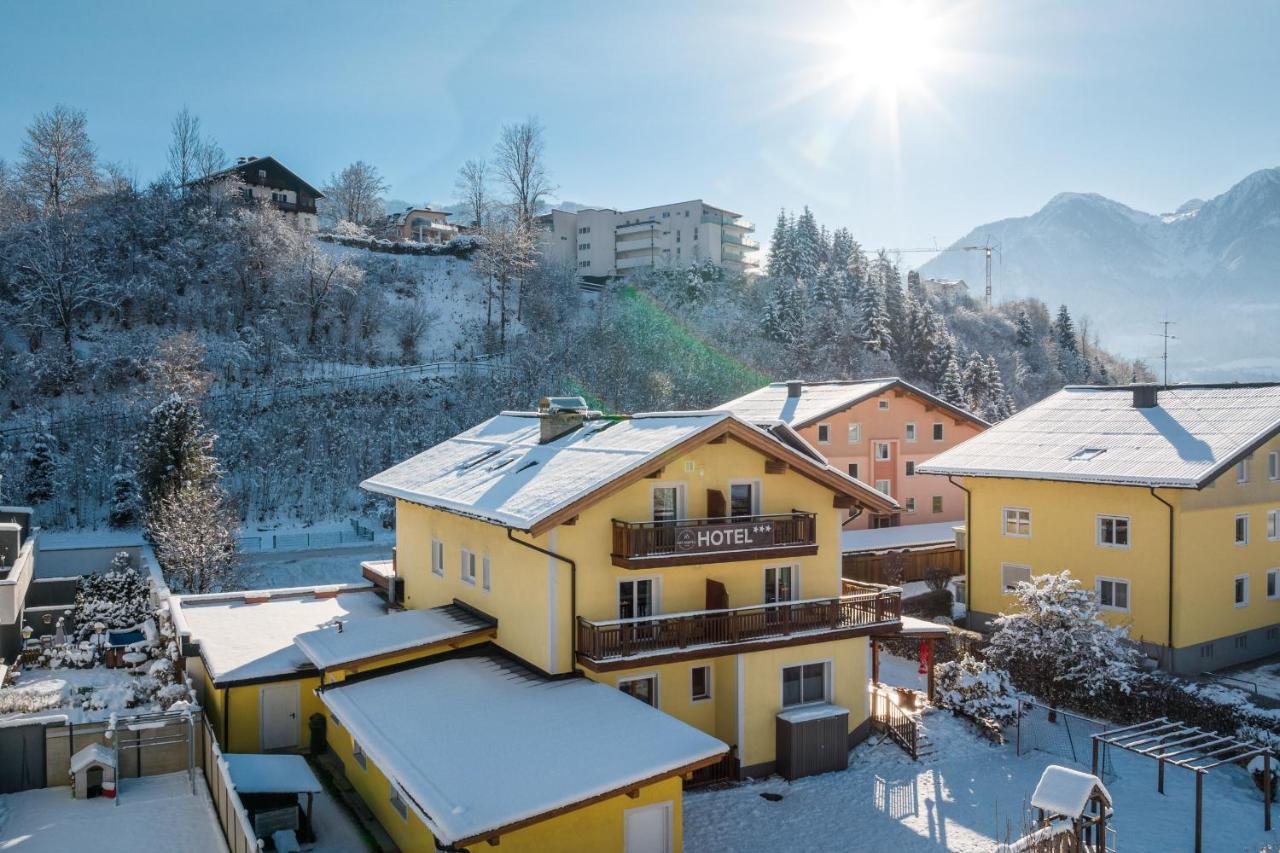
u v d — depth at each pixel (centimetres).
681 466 2134
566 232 12606
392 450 5997
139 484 4350
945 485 5203
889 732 2339
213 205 8206
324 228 11419
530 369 7381
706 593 2162
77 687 2514
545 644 1992
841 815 1902
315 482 5641
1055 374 11612
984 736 2370
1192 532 2805
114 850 1680
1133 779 2139
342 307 7850
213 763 1903
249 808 1736
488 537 2273
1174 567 2772
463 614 2341
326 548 4819
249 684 2177
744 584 2231
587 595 2017
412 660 2134
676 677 2081
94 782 1936
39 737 1988
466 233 11162
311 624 2683
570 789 1452
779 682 2150
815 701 2236
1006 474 3153
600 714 1770
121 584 3281
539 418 2923
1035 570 3180
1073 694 2545
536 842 1495
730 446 2216
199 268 7612
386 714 1795
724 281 11069
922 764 2189
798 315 9506
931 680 2592
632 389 7475
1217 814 1953
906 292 11088
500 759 1564
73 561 3878
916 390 4956
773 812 1916
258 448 5659
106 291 6781
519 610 2111
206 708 2383
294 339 7444
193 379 5781
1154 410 3278
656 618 1981
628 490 2072
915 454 5062
